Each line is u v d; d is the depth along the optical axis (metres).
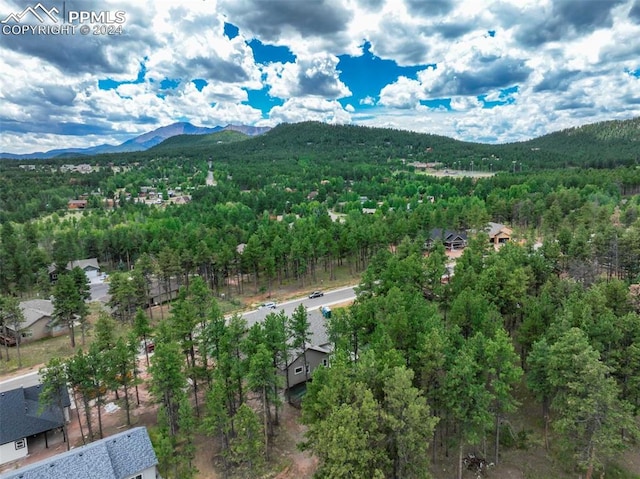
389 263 70.44
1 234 122.88
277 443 42.72
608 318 41.41
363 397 31.73
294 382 51.16
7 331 68.56
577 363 34.41
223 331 46.25
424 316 46.84
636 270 74.75
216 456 41.31
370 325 48.41
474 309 47.66
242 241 120.31
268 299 83.00
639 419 42.22
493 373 35.91
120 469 33.84
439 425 42.41
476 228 119.75
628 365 39.53
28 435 40.81
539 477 37.22
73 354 63.53
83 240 121.00
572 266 71.06
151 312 78.06
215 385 38.44
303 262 89.62
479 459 39.59
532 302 51.06
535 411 45.88
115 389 43.41
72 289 65.69
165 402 41.03
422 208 131.50
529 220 133.50
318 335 54.91
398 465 33.25
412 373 31.86
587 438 35.28
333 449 27.92
